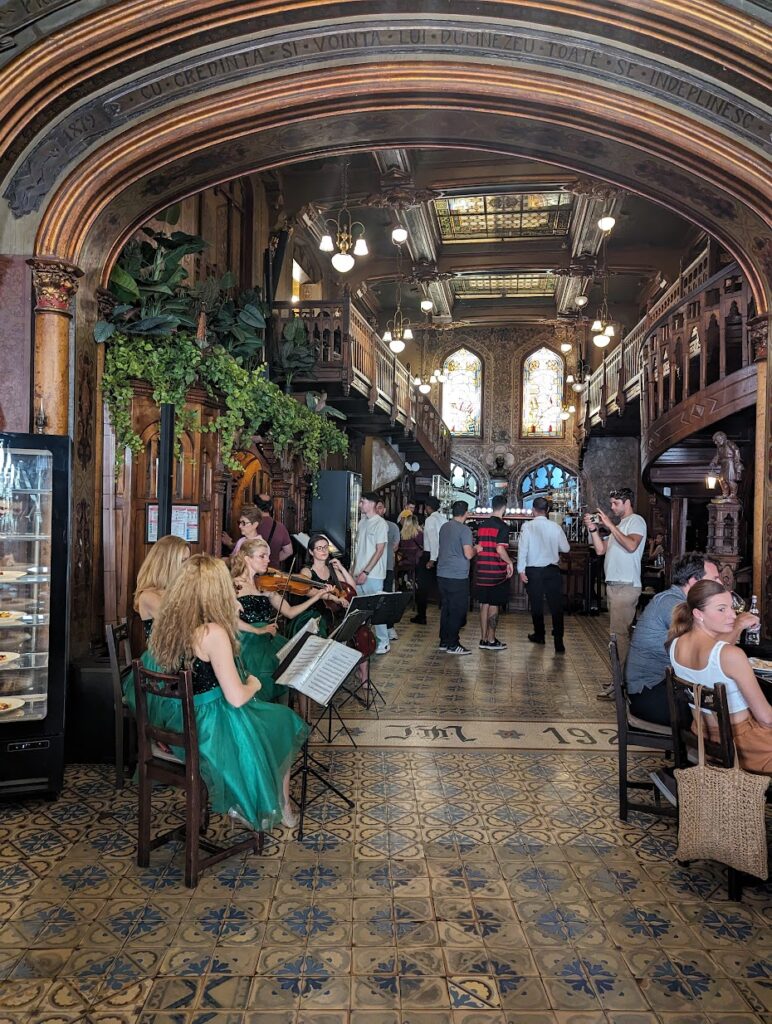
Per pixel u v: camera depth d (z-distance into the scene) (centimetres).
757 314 638
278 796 344
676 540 1210
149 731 338
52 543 416
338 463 1648
